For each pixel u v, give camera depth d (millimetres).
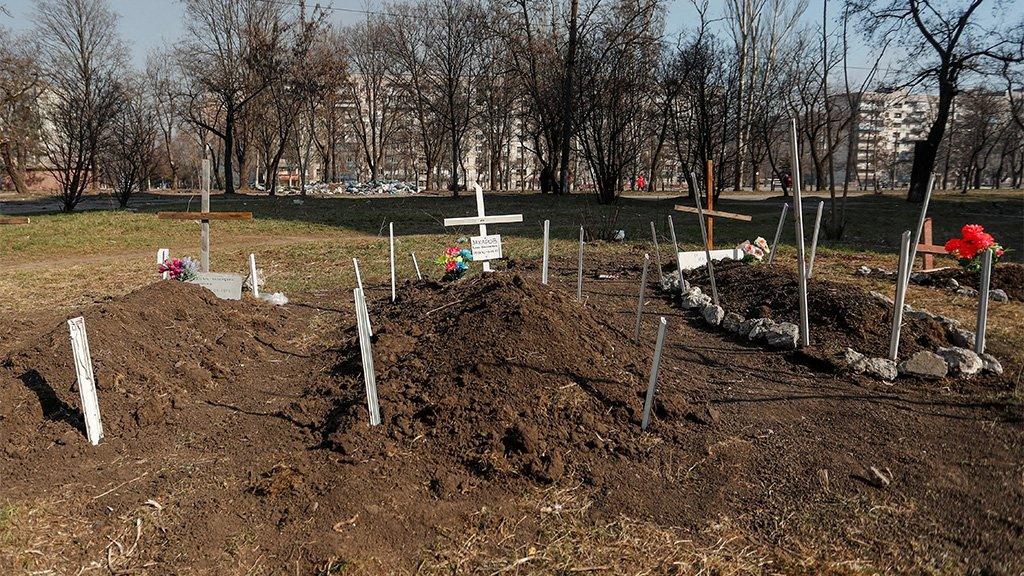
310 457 3510
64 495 3232
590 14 24172
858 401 4270
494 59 32750
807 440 3754
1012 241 13984
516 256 10289
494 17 27516
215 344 5320
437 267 9422
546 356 4223
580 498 3188
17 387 4086
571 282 7914
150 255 12672
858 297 5727
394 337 4941
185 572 2703
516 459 3428
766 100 26000
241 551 2824
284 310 6797
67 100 22547
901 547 2842
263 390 4621
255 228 16594
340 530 2932
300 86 30906
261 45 30188
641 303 5051
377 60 45438
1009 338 5531
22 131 31922
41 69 26109
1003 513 3047
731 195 32406
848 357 4805
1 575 2646
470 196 30375
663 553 2820
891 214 19594
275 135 46000
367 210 21375
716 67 23062
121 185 23281
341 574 2656
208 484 3338
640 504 3146
